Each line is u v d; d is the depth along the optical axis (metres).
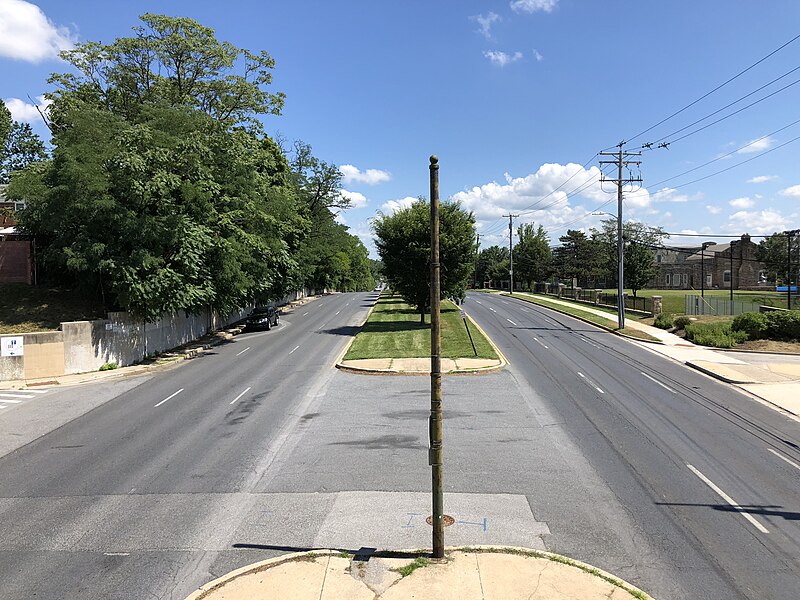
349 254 116.50
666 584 7.00
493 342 30.62
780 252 71.81
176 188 26.12
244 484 10.58
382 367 22.92
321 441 13.34
